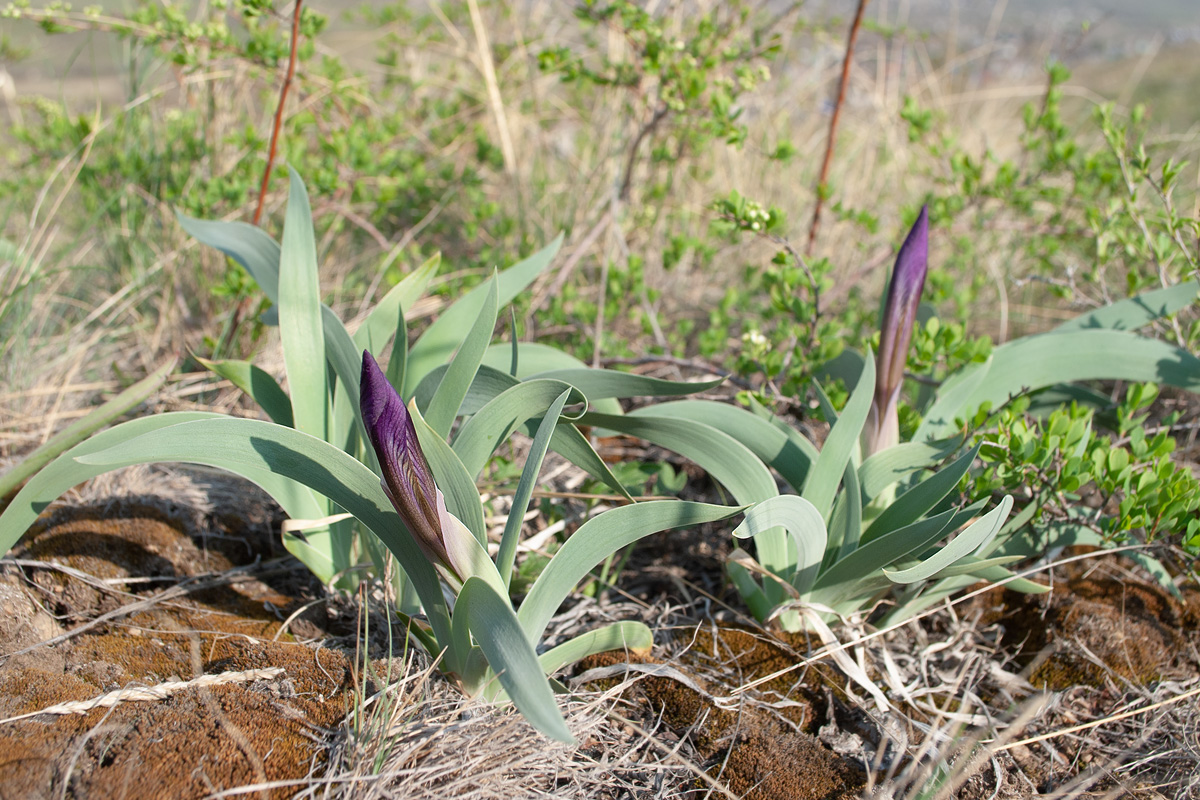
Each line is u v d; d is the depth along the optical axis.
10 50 1.09
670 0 0.91
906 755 0.62
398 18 1.08
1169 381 0.70
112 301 0.82
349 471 0.59
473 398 0.66
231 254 0.70
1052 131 0.88
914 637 0.69
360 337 0.68
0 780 0.56
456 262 0.95
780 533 0.66
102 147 0.94
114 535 0.68
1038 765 0.63
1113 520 0.66
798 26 1.03
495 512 0.74
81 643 0.63
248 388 0.66
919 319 0.78
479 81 1.08
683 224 1.03
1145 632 0.68
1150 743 0.64
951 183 0.91
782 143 0.87
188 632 0.64
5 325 0.79
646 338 0.92
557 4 1.08
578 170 1.03
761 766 0.62
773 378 0.76
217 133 0.92
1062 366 0.71
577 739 0.62
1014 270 0.99
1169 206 0.75
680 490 0.74
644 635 0.63
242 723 0.59
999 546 0.67
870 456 0.66
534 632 0.60
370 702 0.61
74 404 0.79
